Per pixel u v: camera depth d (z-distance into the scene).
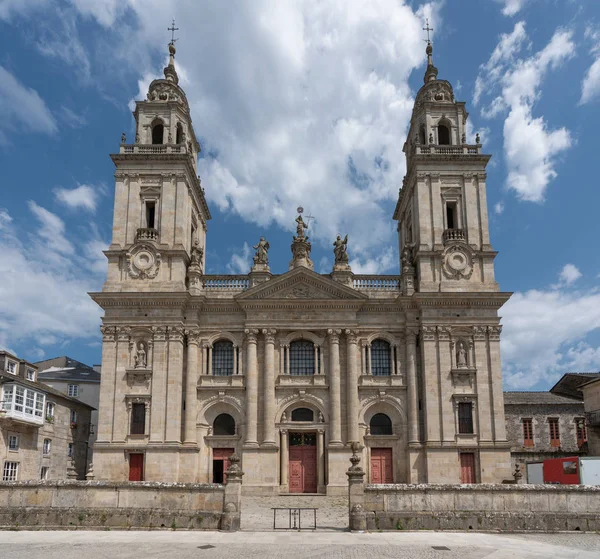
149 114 59.81
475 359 53.09
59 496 30.88
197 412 53.12
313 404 53.66
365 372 54.50
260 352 54.75
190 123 62.88
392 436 52.78
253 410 52.69
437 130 60.22
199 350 54.72
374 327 55.22
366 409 53.66
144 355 53.06
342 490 50.84
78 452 66.12
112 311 53.81
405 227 64.56
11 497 31.00
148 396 51.84
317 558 22.91
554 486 30.91
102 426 51.31
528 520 29.67
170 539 26.95
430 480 50.28
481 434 51.41
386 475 52.31
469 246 55.62
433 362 52.94
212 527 29.64
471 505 30.48
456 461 50.59
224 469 52.34
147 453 50.34
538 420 66.69
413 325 54.72
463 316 53.94
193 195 61.03
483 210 56.94
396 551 24.33
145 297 53.34
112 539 26.86
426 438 51.50
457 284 54.91
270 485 50.84
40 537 27.38
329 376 53.84
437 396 52.22
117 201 56.88
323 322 54.81
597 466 40.94
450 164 57.94
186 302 54.28
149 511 30.00
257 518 36.09
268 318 54.84
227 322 55.25
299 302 54.81
